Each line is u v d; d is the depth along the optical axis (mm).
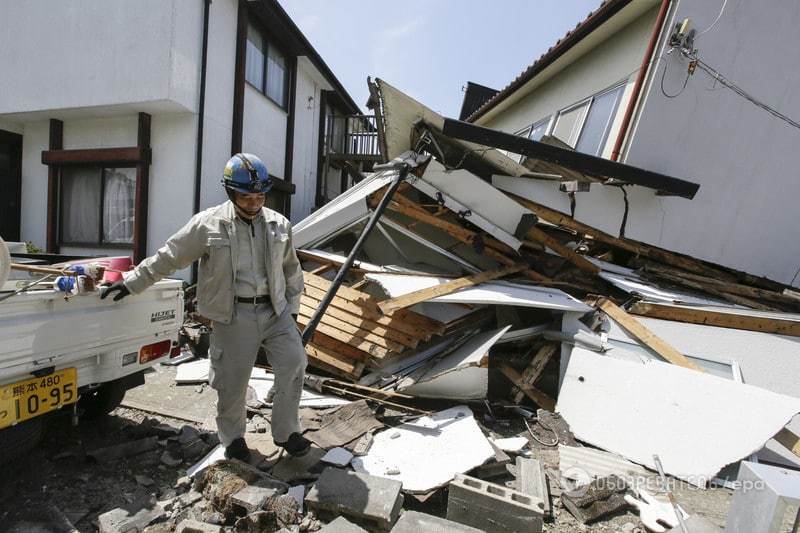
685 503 2252
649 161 4777
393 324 3584
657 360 3217
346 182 13984
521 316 4098
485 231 4395
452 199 4168
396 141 4613
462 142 4160
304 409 3039
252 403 3094
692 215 5047
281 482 2057
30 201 7164
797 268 5523
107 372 2271
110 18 5754
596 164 4051
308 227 4645
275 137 8648
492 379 3670
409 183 4133
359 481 2072
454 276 4195
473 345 3420
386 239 5031
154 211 6383
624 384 2982
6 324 1718
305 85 9891
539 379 3664
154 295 2566
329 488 2018
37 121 6895
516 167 4566
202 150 6281
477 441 2576
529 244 4520
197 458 2438
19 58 6203
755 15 4684
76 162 6512
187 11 5816
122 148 6215
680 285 4773
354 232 4953
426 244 4516
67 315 1990
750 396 2527
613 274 4527
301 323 3744
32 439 2006
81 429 2721
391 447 2564
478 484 2076
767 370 3045
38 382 1892
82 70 5930
